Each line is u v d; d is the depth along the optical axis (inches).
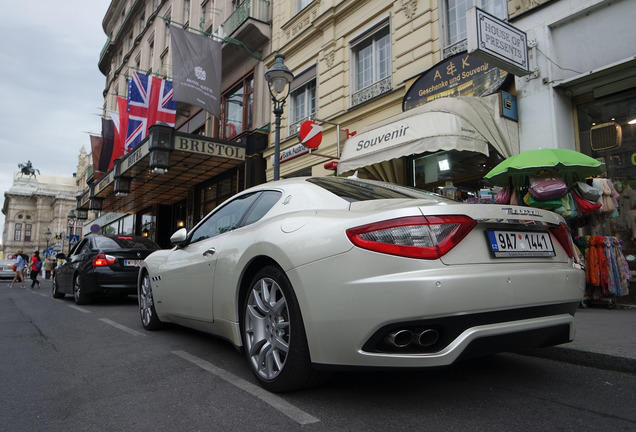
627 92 235.1
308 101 479.2
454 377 113.0
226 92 633.0
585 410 89.8
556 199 199.8
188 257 152.0
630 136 232.7
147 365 131.1
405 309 78.7
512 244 93.7
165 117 649.6
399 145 263.0
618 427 81.1
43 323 218.5
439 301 78.0
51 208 3602.4
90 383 114.9
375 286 81.5
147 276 195.0
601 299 217.2
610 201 216.4
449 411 89.7
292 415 88.6
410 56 352.2
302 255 93.7
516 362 128.1
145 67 965.2
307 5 481.1
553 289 93.2
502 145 256.2
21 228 3553.2
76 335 183.0
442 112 247.6
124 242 319.0
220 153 532.1
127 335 180.5
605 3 235.5
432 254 81.7
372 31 397.7
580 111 256.2
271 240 103.8
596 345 130.2
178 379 116.1
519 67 250.7
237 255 118.3
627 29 228.8
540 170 202.2
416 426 82.3
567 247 107.9
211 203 663.1
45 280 1034.7
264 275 106.6
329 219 95.3
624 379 110.3
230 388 107.5
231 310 119.3
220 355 142.5
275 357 101.9
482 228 90.2
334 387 105.6
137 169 597.6
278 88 326.6
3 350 155.6
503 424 83.0
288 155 472.4
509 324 84.7
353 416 87.5
